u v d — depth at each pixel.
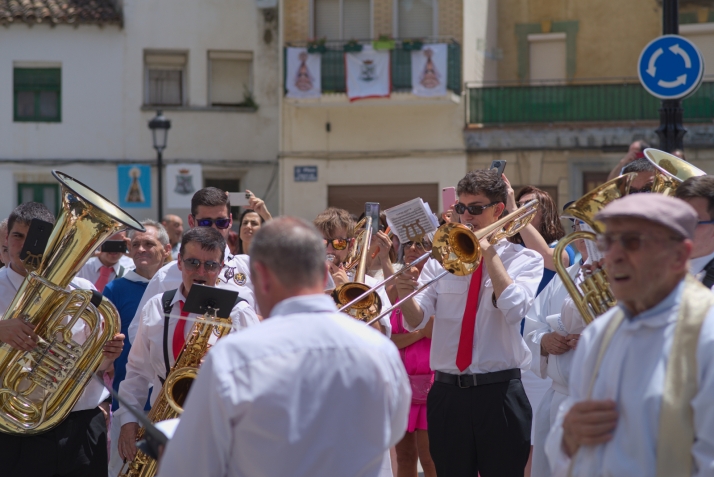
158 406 4.31
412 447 5.90
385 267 5.47
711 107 18.97
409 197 19.62
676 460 2.60
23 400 4.47
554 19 20.94
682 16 19.86
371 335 2.86
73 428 4.69
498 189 4.75
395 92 19.17
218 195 5.88
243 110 21.44
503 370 4.69
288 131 19.89
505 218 4.56
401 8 19.45
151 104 21.44
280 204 20.00
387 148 19.64
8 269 4.87
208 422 2.69
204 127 21.36
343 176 19.81
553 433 3.02
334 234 5.45
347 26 19.62
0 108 21.06
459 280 4.82
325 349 2.73
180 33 21.34
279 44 20.22
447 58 18.94
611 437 2.73
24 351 4.43
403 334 5.84
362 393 2.75
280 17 19.72
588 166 19.19
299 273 2.82
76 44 21.17
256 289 2.89
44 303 4.40
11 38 21.08
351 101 19.30
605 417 2.72
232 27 21.48
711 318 2.66
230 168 21.41
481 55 20.36
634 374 2.72
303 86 19.45
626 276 2.73
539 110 19.53
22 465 4.54
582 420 2.76
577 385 2.93
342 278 5.30
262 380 2.66
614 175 7.52
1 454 4.52
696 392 2.62
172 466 2.72
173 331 4.69
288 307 2.80
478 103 19.64
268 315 2.89
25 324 4.35
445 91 18.94
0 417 4.42
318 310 2.81
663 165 4.49
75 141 21.16
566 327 4.61
